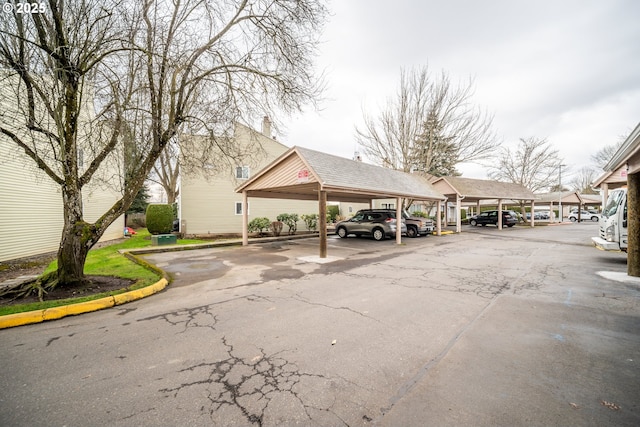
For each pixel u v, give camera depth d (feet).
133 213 94.27
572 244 44.27
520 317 13.96
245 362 9.77
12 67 16.22
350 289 19.34
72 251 18.57
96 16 19.17
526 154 97.66
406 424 6.80
